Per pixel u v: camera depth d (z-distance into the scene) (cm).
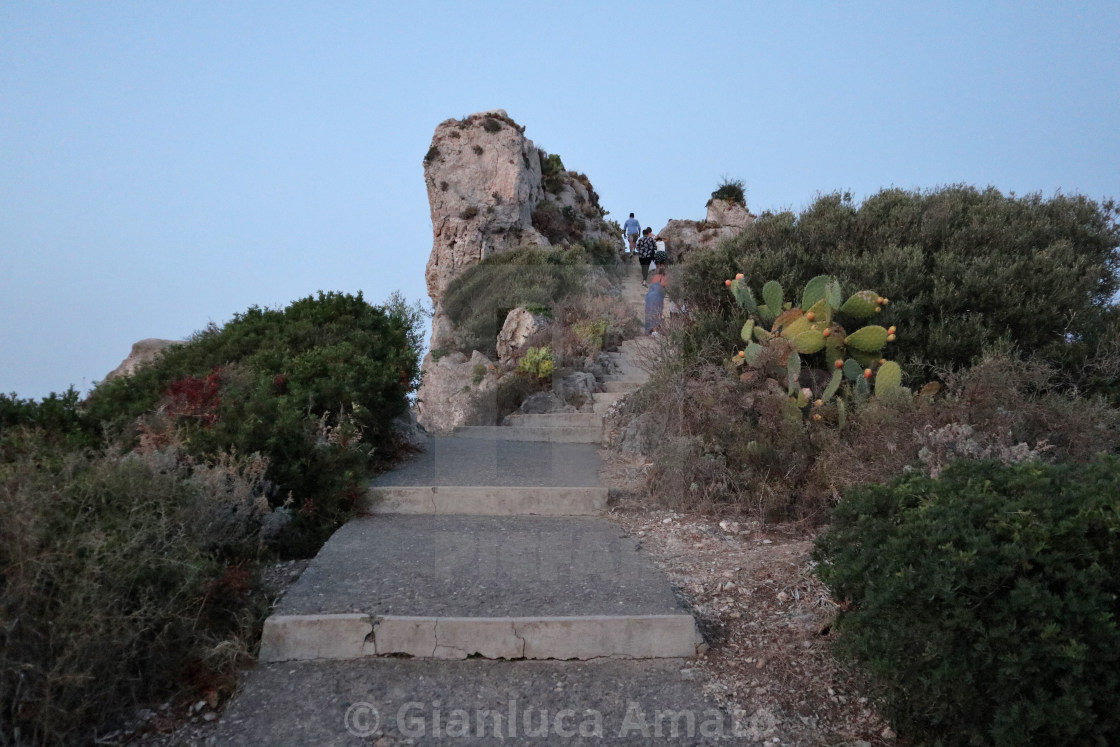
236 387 708
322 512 583
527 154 2834
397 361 848
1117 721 276
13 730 307
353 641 399
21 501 339
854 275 854
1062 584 294
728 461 652
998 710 284
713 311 898
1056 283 798
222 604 413
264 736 336
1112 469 335
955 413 609
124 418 665
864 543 343
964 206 942
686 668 396
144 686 358
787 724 349
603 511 550
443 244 2538
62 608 321
